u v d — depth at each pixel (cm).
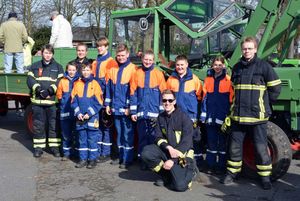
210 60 736
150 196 534
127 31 728
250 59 547
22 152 770
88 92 656
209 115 609
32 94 725
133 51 718
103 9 2359
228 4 709
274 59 755
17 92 888
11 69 1031
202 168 644
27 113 880
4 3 3266
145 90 620
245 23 743
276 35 650
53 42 1029
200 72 668
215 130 612
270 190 559
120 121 661
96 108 660
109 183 586
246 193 547
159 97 621
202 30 655
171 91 562
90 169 657
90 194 541
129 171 646
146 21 692
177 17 665
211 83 609
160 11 677
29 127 880
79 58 704
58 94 708
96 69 678
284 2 668
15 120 1147
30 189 561
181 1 678
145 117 621
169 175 568
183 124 559
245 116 549
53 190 557
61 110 705
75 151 724
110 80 659
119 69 649
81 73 663
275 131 575
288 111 593
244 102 550
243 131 570
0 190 557
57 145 739
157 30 683
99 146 696
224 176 592
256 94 544
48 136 745
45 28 2939
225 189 562
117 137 674
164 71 697
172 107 560
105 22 2447
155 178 609
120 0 2127
